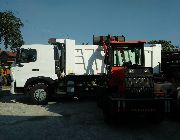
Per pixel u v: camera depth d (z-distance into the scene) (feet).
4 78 86.28
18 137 26.12
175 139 25.62
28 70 45.68
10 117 35.22
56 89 46.50
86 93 47.03
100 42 46.75
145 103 28.50
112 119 30.86
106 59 38.68
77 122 32.55
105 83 37.73
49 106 44.11
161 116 31.14
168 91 32.09
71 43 46.91
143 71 29.96
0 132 27.89
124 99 28.37
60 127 30.14
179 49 48.83
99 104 37.29
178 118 33.04
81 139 25.55
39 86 45.42
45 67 45.96
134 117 35.86
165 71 39.83
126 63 35.83
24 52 45.80
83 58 47.14
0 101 50.14
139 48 37.47
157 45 48.98
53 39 46.65
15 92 45.62
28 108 41.98
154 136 26.68
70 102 48.85
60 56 47.03
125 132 28.25
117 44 37.27
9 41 132.36
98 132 28.17
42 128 29.60
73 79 46.93
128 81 29.66
